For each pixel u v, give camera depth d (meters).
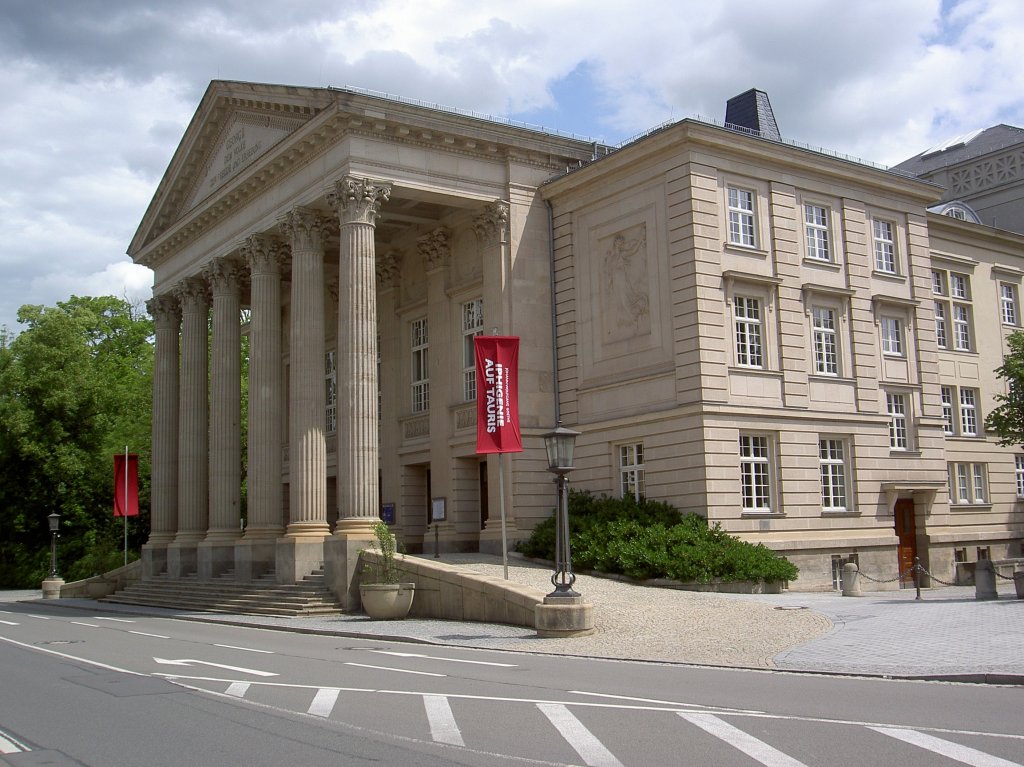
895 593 30.19
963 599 25.23
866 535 33.47
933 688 12.93
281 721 10.95
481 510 37.09
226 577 36.72
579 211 35.34
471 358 37.06
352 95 31.58
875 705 11.48
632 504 31.39
